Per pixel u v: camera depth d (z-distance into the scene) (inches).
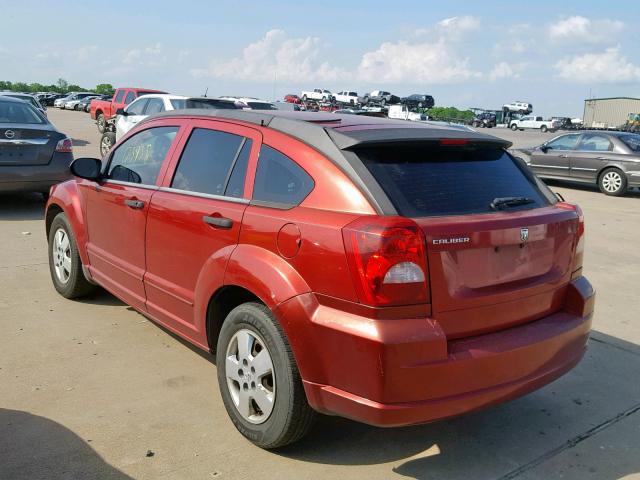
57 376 159.3
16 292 222.8
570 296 137.0
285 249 121.0
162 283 158.9
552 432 144.0
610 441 140.8
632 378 175.2
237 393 135.3
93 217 193.0
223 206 138.9
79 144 847.1
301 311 115.6
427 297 110.2
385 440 137.3
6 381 155.3
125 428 135.9
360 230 109.3
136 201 167.3
